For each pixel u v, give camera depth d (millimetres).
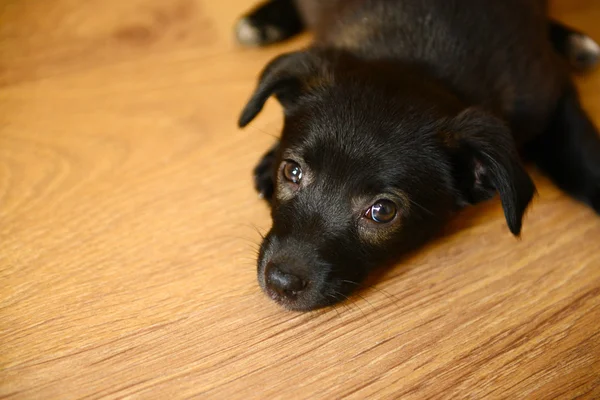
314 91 463
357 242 448
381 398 428
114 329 450
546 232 500
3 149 534
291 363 439
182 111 565
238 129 553
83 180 518
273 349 444
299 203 445
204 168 528
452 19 501
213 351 443
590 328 458
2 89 574
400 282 474
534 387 435
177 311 458
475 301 467
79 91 576
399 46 496
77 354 439
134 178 521
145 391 427
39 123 552
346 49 500
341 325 454
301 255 435
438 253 488
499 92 493
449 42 495
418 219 455
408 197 445
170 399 424
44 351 439
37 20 627
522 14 519
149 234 492
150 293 466
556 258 488
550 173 526
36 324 450
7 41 609
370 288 471
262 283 444
